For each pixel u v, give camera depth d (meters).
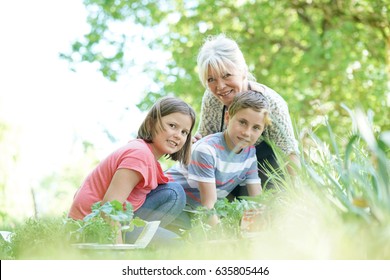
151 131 3.93
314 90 13.68
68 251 2.70
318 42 13.04
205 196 4.19
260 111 4.11
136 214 3.88
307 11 13.58
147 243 3.15
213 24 13.79
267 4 13.61
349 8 12.85
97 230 3.00
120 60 14.76
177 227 4.13
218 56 4.41
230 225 3.19
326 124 2.79
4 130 10.40
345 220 2.16
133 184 3.68
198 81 13.67
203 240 3.12
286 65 13.46
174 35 14.09
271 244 2.34
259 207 3.16
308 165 2.63
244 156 4.38
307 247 2.22
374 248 2.07
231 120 4.20
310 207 2.39
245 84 4.62
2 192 9.38
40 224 3.11
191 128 4.01
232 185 4.40
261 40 13.78
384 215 2.08
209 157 4.20
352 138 2.29
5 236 3.52
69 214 3.78
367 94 13.43
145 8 14.39
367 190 2.16
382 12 12.55
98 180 3.77
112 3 14.54
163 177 3.98
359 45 13.47
